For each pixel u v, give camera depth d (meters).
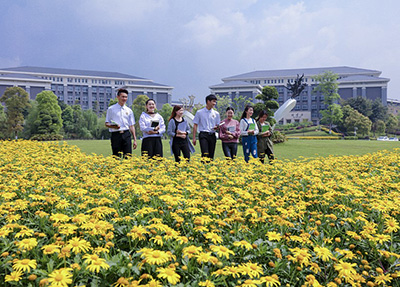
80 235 2.24
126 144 6.29
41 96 42.50
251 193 3.70
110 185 3.68
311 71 94.38
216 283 1.72
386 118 73.06
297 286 1.97
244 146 6.85
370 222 2.71
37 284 1.63
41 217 2.45
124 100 6.17
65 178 3.89
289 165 5.73
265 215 2.65
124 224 2.53
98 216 2.37
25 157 5.79
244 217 2.77
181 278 1.91
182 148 6.35
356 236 2.34
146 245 2.23
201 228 2.26
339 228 2.67
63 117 53.16
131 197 3.17
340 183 4.04
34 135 40.25
